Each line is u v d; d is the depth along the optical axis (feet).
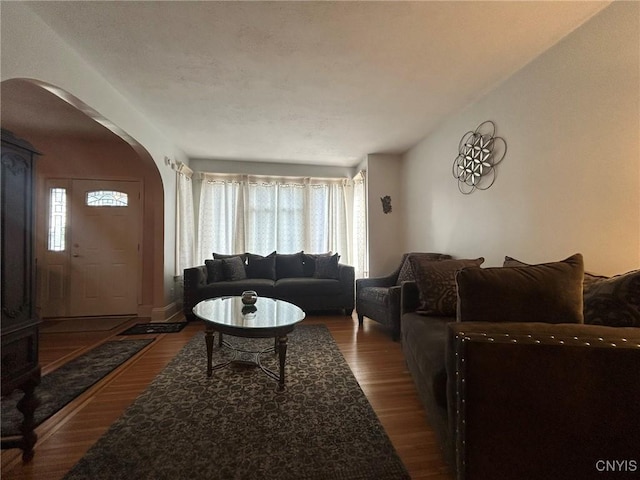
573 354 3.05
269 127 11.05
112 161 12.94
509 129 7.52
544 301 3.89
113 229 12.99
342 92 8.36
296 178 16.08
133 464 4.07
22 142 4.14
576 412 3.05
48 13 5.35
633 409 2.95
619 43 5.05
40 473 3.93
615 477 3.00
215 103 9.07
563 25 5.68
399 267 12.01
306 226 16.01
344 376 6.88
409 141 12.52
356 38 6.07
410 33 5.91
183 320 12.03
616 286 3.78
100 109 7.51
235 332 6.20
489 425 3.20
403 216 14.08
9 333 3.87
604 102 5.30
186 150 13.91
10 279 3.97
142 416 5.23
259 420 5.11
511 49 6.42
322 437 4.66
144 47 6.37
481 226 8.61
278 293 12.52
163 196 11.91
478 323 3.55
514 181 7.36
